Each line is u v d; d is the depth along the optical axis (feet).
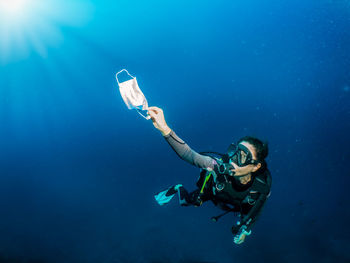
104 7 53.88
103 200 23.36
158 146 29.89
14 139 32.94
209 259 18.52
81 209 22.61
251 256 18.60
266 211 21.56
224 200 6.40
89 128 33.91
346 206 21.15
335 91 36.50
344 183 22.57
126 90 4.64
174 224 21.15
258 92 38.60
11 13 50.80
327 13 49.78
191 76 44.09
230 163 5.49
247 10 55.52
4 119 37.09
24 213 22.30
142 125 33.68
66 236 20.26
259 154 5.48
